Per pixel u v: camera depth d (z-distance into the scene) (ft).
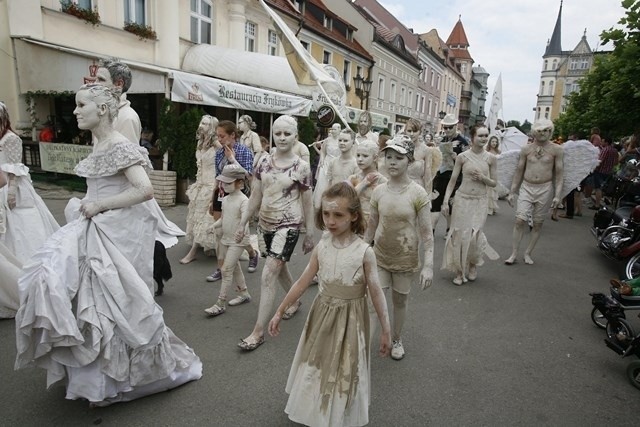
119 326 7.93
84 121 8.25
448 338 12.73
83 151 31.09
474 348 12.17
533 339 12.91
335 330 7.54
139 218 8.85
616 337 11.72
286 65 47.14
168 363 8.85
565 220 33.91
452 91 191.52
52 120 35.65
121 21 39.60
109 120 8.52
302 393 7.41
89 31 36.86
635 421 9.16
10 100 32.65
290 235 11.61
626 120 34.73
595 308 13.61
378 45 101.96
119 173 8.50
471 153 17.25
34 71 32.32
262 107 37.24
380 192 10.77
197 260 18.71
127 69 12.71
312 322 7.87
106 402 8.57
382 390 9.87
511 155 21.38
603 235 21.02
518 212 20.43
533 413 9.29
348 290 7.61
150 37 41.96
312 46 74.95
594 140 39.01
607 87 33.86
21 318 7.32
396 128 123.75
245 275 17.17
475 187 17.29
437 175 23.20
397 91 119.03
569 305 15.84
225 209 13.82
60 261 7.57
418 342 12.39
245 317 13.32
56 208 25.46
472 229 17.39
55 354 7.66
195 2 48.78
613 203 30.37
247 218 12.75
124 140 8.52
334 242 7.84
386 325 7.66
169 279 15.62
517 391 10.11
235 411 8.79
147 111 42.52
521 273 19.56
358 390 7.42
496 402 9.62
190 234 18.89
